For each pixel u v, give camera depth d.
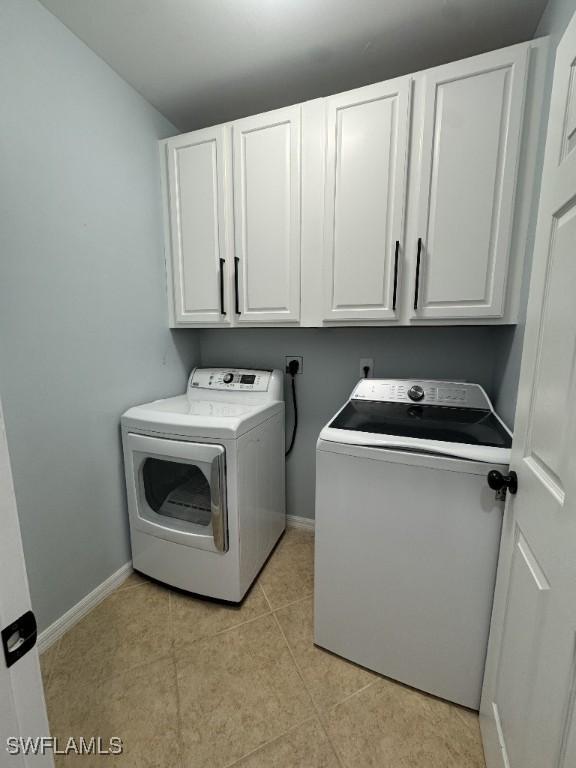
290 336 1.97
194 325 1.79
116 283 1.53
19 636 0.41
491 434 1.11
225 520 1.39
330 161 1.38
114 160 1.47
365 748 0.98
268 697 1.12
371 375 1.83
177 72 1.45
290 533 2.05
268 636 1.34
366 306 1.42
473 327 1.63
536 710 0.64
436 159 1.24
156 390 1.81
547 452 0.67
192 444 1.38
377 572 1.12
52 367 1.27
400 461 1.04
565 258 0.65
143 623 1.41
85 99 1.33
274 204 1.51
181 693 1.13
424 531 1.04
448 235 1.26
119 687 1.15
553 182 0.71
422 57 1.37
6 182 1.08
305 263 1.50
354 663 1.22
